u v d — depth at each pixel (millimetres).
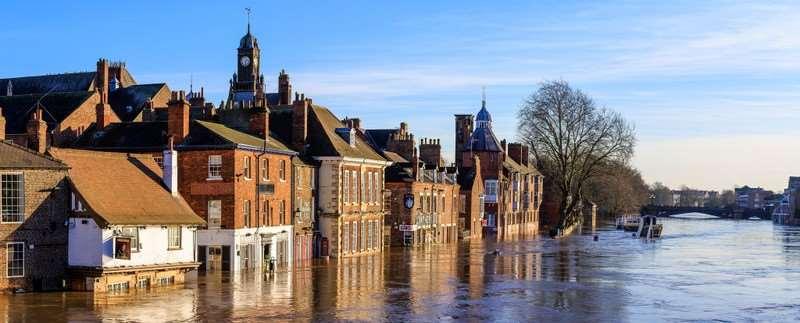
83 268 46812
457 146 131625
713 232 151375
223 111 69438
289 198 68125
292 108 74875
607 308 44312
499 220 126375
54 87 102750
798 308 45031
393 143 103688
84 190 47688
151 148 64438
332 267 64562
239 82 123188
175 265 51469
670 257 79750
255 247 62719
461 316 41062
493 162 125625
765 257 81312
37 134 51375
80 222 47156
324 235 73562
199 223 53438
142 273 49562
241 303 43875
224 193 59875
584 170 114875
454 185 107250
